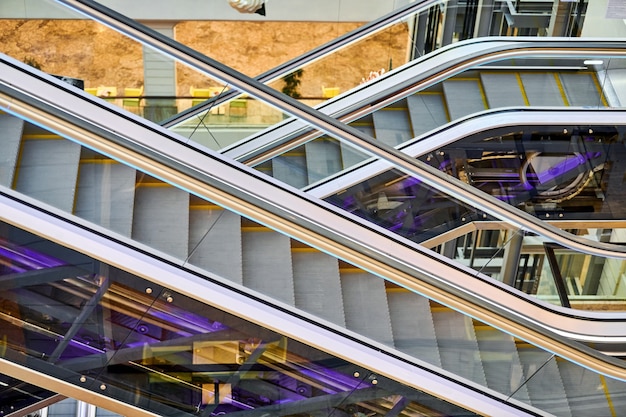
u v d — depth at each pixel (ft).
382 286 23.77
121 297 19.86
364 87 31.76
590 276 29.17
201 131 25.72
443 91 32.37
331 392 21.70
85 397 20.79
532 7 33.60
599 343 28.73
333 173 27.20
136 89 25.99
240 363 20.93
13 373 20.34
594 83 33.40
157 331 20.27
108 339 20.21
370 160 27.53
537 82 33.09
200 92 25.79
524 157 32.78
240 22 39.34
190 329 20.36
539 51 32.86
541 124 32.32
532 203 33.45
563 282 29.22
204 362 20.76
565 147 32.86
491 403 22.90
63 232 19.11
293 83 31.94
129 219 20.42
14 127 20.29
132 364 20.61
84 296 19.67
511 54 32.60
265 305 20.89
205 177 20.67
